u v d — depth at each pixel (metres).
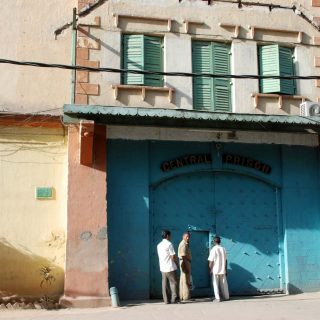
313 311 10.78
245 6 14.61
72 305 11.73
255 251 13.87
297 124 13.01
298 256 13.96
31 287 12.67
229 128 13.42
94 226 12.44
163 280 12.24
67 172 12.91
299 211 14.22
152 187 13.59
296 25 14.80
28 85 13.84
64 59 14.14
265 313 10.58
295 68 14.70
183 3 14.24
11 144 13.23
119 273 12.85
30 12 14.25
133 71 10.47
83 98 13.16
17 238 12.85
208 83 14.12
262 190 14.24
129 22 13.84
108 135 13.28
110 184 13.16
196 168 13.84
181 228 13.59
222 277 12.71
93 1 13.67
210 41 14.34
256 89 14.30
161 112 12.09
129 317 10.29
